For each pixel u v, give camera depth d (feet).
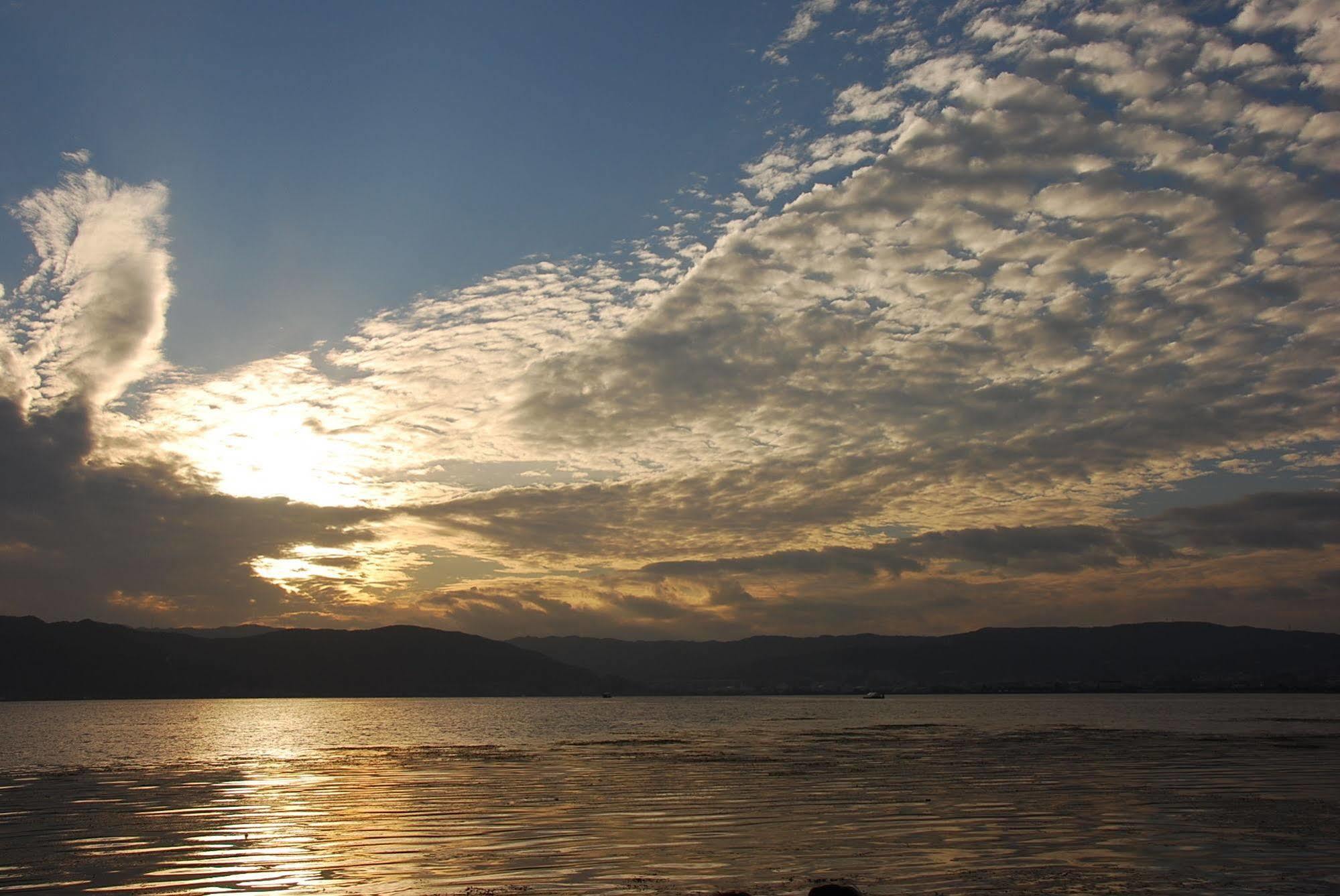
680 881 90.02
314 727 456.45
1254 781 169.48
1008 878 90.58
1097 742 287.48
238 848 108.88
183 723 505.66
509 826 123.24
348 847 108.88
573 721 533.96
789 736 349.61
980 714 579.48
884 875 91.81
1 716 615.57
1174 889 86.12
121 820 132.16
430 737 358.84
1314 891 85.46
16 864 101.04
